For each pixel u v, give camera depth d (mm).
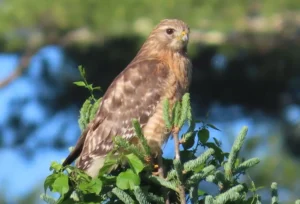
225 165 6531
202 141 6863
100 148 7883
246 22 19547
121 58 20984
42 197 6723
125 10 18859
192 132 6664
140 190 6406
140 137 6641
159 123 8352
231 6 19234
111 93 8477
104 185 6699
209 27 19125
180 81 8906
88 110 7773
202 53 21797
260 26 19875
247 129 6492
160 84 8656
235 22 19250
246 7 19469
